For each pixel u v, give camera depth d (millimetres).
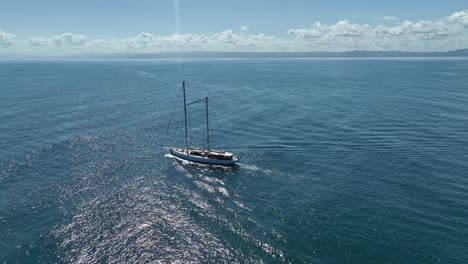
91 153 94375
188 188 74375
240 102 169875
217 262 50312
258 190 73312
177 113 144875
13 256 50781
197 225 59656
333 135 110438
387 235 55688
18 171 80250
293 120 131125
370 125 122188
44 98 173625
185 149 97312
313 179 78000
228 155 87500
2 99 167750
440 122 125000
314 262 49875
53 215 61969
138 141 106625
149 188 74000
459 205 64688
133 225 59438
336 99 177625
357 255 51156
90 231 57469
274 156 93250
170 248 53375
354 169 82875
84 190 72125
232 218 61875
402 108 151750
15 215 61656
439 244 53156
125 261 50438
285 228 58438
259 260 50594
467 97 178875
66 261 50219
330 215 62094
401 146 98562
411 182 74875
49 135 108562
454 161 86438
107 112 144500
